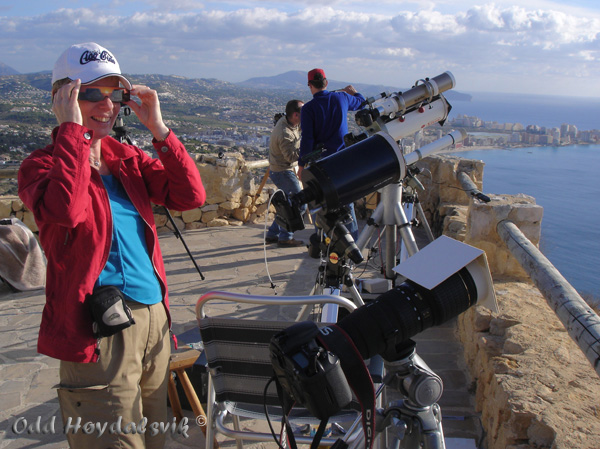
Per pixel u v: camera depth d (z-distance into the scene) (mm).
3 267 4793
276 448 2561
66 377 1685
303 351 1062
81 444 1679
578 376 2199
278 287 4777
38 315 4316
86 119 1735
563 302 2156
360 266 5168
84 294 1620
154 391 1886
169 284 4895
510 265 3574
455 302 1226
